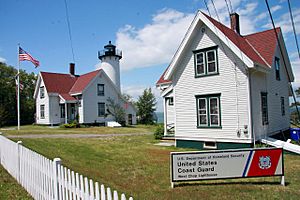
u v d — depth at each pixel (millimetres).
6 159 9078
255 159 6879
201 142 14102
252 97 12703
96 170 8453
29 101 45531
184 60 14977
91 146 14266
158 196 5949
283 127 17516
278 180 7398
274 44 15914
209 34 13867
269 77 15352
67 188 4492
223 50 13320
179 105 15133
